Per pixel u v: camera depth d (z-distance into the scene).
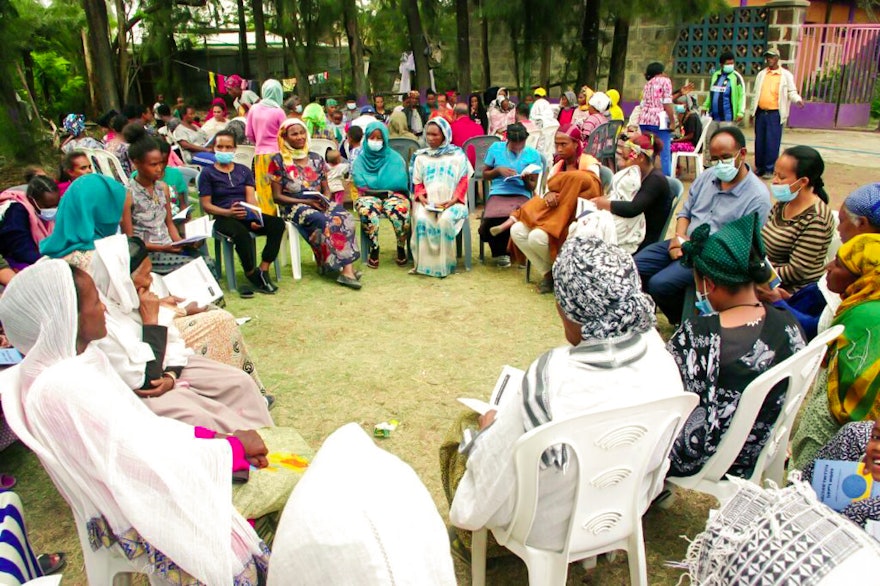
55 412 1.83
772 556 1.16
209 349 3.36
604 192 5.89
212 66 21.75
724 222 4.29
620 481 2.08
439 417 3.70
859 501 1.89
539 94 11.55
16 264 4.29
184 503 1.83
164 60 19.55
